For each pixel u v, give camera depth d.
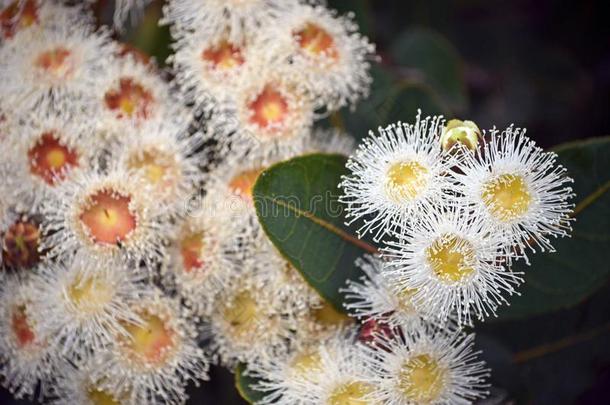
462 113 0.41
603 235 0.35
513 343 0.37
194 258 0.35
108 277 0.35
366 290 0.34
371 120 0.38
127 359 0.35
